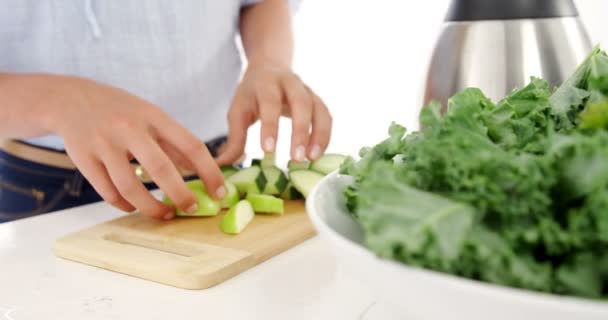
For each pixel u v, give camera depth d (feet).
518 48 2.69
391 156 1.50
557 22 2.73
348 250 1.13
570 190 1.05
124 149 2.52
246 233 2.45
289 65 3.87
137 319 1.74
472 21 2.77
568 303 0.89
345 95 7.24
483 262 1.01
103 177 2.56
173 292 1.95
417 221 0.98
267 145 3.16
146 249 2.24
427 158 1.14
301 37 7.30
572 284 0.98
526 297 0.91
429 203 1.00
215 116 4.17
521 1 2.71
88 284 2.02
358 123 7.22
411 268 1.02
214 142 4.09
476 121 1.34
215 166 2.69
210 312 1.78
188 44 3.78
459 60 2.77
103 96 2.64
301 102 3.27
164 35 3.69
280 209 2.75
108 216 2.86
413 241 0.96
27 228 2.66
